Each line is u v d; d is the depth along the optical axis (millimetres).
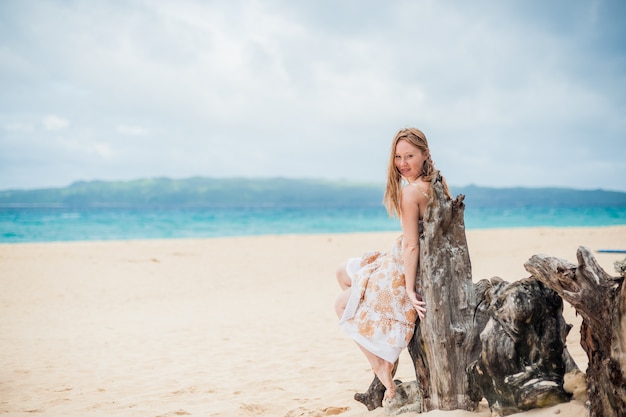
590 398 2666
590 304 2613
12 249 21109
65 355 7410
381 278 3598
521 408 2910
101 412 4945
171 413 4863
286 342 7887
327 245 23500
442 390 3293
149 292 13336
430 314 3303
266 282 14570
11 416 4832
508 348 2957
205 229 45312
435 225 3289
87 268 16750
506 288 3100
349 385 5488
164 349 7711
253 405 4938
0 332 9070
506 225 47594
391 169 3689
